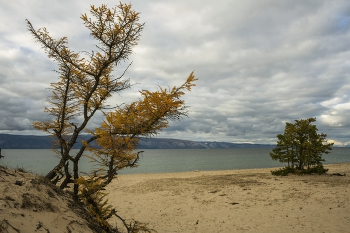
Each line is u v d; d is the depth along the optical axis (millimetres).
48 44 6129
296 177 19062
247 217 9508
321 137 20656
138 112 5621
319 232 7430
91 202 5406
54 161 58406
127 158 5348
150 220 9859
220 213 10297
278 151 21625
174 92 5488
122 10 5992
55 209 4367
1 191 3863
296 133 20969
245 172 26500
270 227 8219
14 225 3123
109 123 5191
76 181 5508
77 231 4070
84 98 6445
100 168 5574
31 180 4707
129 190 16719
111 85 6484
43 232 3396
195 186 16844
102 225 5223
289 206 10555
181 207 11680
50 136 6254
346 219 8375
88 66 6516
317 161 20438
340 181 16062
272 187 14945
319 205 10336
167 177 23719
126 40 6289
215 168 44906
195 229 8555
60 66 6414
